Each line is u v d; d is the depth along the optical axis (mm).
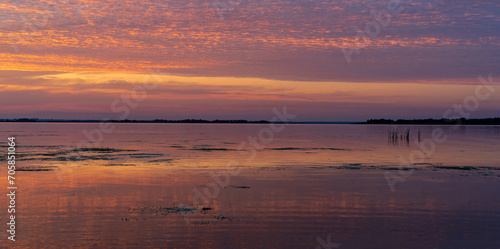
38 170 35219
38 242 15516
